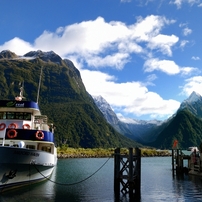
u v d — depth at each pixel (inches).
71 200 1071.6
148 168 2824.8
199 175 1931.6
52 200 1051.9
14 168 1076.5
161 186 1477.6
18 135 1252.5
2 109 1363.2
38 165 1229.1
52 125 1956.2
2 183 1048.8
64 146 7421.3
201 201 1090.7
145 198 1143.6
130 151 1184.2
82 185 1483.8
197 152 2144.4
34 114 1476.4
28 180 1222.3
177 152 2178.9
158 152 6948.8
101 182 1632.6
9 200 1005.8
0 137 1295.5
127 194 1221.1
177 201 1090.1
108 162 4087.1
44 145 1481.3
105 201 1073.5
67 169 2600.9
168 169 2684.5
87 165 3299.7
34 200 1029.8
